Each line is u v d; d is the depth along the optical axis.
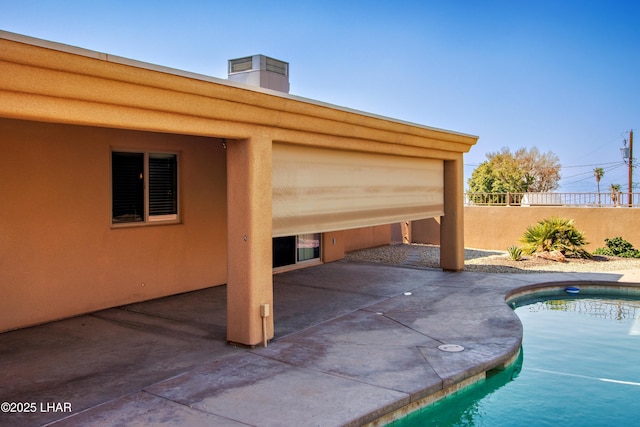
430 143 10.54
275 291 10.09
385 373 5.61
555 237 15.69
